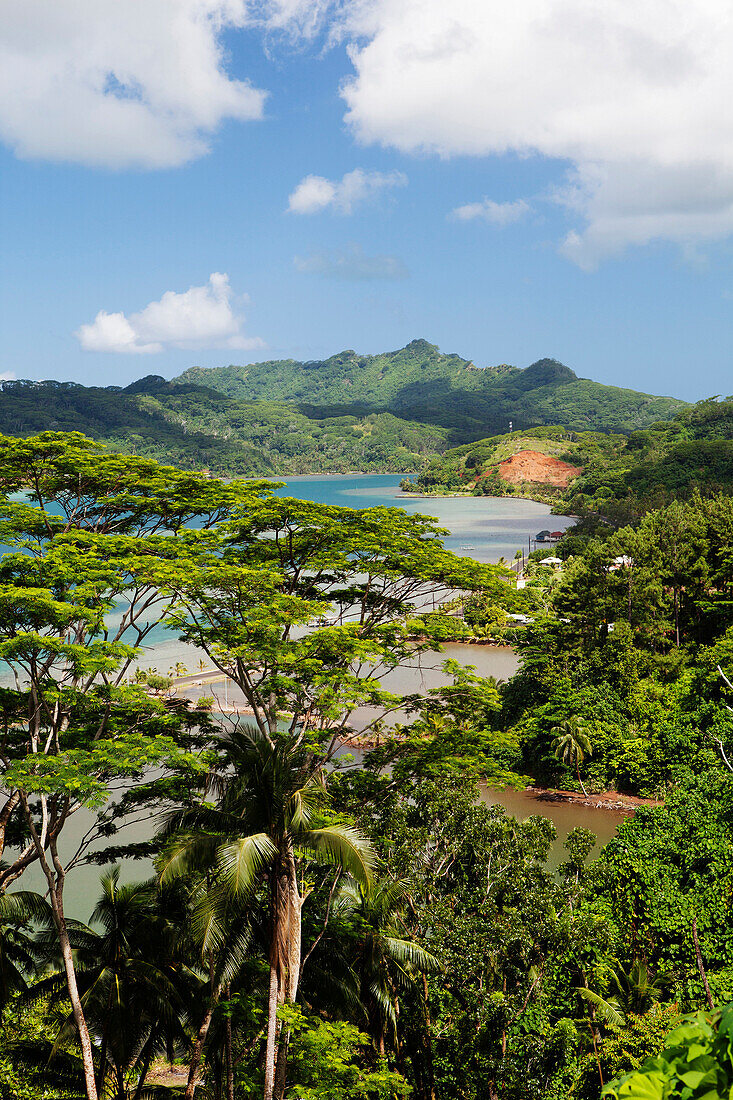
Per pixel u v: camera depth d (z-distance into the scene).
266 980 22.47
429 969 22.62
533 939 23.12
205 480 29.98
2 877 22.94
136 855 23.78
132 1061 23.31
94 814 53.97
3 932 22.66
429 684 85.31
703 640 72.69
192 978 22.88
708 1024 4.39
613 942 26.69
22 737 24.42
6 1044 23.06
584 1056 24.69
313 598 29.89
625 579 75.25
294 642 24.67
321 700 23.44
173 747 20.97
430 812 27.03
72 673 22.62
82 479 28.16
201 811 19.75
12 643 19.98
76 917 39.72
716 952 28.22
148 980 21.23
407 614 30.78
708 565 73.12
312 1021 20.55
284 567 29.69
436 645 29.38
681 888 31.05
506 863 25.39
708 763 50.94
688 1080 3.96
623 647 67.94
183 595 25.36
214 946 18.09
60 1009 24.16
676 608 74.38
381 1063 22.28
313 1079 19.59
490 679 43.09
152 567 23.53
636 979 27.08
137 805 25.52
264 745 19.09
